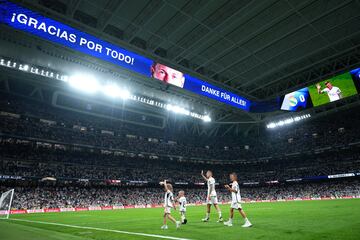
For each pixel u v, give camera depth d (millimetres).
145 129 66188
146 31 37875
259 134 75000
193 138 73312
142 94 48875
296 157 65312
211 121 65750
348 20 34188
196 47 41562
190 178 62438
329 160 59125
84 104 56500
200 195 60312
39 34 32031
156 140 66562
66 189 45469
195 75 48844
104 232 11406
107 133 58875
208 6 32000
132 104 57531
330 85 46906
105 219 20422
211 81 51469
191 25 36344
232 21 34531
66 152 51188
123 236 9906
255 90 56031
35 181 45375
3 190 38531
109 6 32594
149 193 54531
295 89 52656
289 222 12242
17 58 34812
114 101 56562
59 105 52594
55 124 52000
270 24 34844
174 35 38562
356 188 49719
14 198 37250
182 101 54719
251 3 30969
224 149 73125
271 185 64188
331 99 47094
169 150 65625
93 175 49312
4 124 44875
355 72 43375
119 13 33688
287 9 32562
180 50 42625
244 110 59062
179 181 59875
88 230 12477
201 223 12898
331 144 59062
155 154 62188
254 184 65062
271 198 56656
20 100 49875
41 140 47406
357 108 58750
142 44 41844
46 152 48594
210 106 59000
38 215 27984
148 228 12328
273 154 67312
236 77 51219
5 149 44281
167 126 70000
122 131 61500
